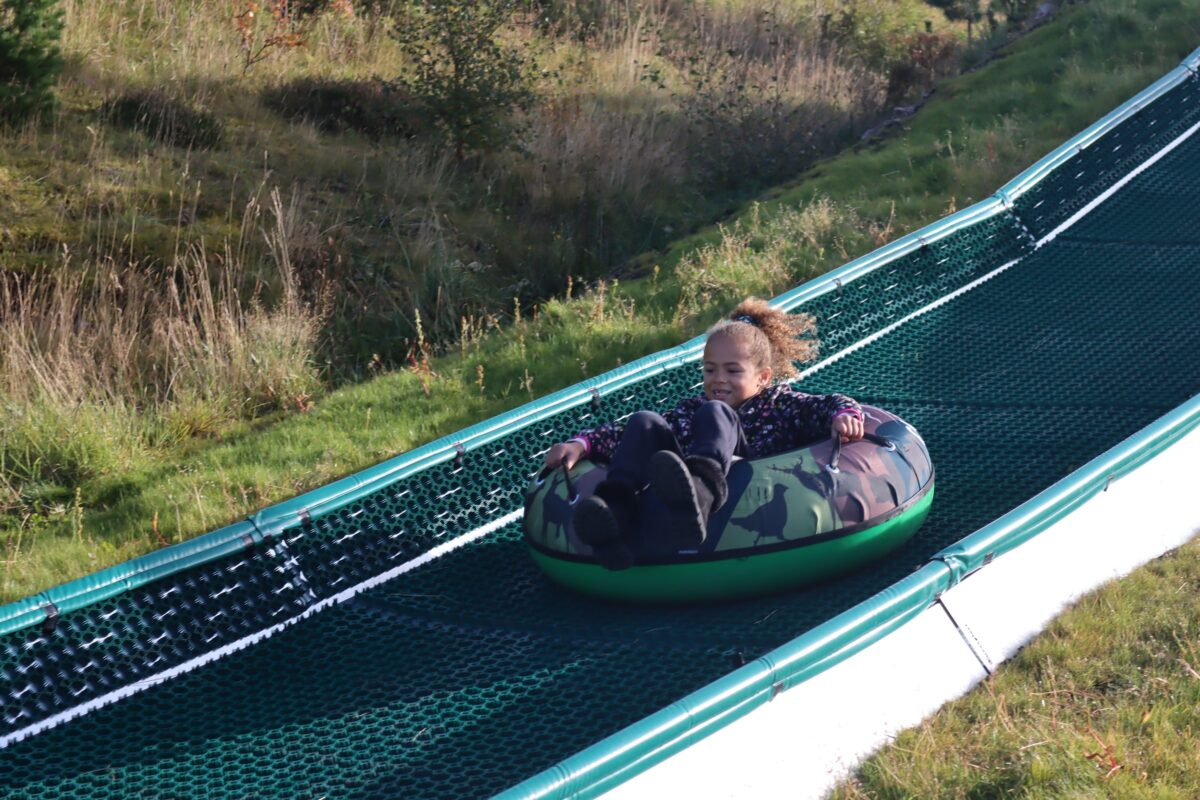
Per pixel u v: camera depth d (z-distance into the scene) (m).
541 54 16.39
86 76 13.18
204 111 12.84
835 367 7.52
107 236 10.41
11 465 7.66
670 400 6.91
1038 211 9.46
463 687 4.52
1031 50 14.91
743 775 3.76
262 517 5.29
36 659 4.64
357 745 4.20
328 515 5.49
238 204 11.41
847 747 3.97
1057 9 16.95
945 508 5.65
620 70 16.39
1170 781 3.68
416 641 4.93
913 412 6.83
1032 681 4.33
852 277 7.81
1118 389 6.92
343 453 7.48
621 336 8.84
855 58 18.42
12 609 4.62
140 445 8.17
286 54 15.18
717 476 4.40
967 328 8.03
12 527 7.09
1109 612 4.71
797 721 3.92
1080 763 3.74
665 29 18.59
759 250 10.49
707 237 11.34
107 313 9.25
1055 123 12.44
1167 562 5.13
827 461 4.87
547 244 12.40
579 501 4.42
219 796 3.97
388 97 14.22
